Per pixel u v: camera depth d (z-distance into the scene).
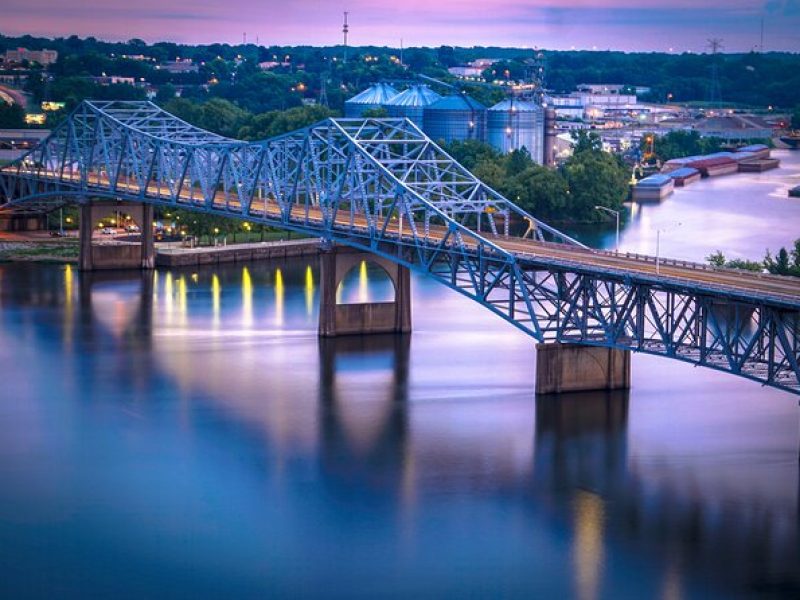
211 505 164.50
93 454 182.25
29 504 165.12
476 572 147.12
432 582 145.00
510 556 150.50
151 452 183.12
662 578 145.00
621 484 169.50
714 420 193.62
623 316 196.12
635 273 187.38
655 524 157.75
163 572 147.50
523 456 179.75
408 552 151.75
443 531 156.75
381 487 169.88
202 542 154.38
